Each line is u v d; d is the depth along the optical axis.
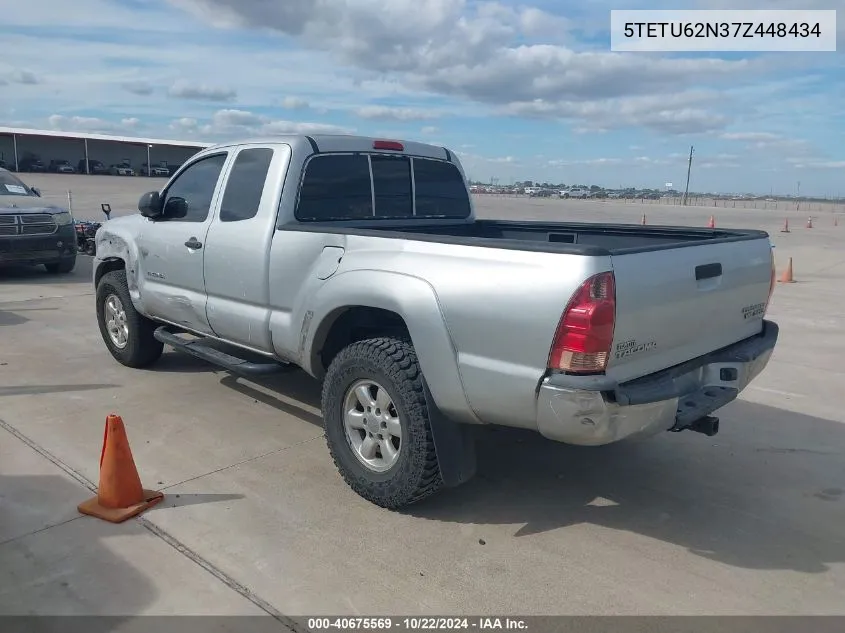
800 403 5.92
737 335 4.09
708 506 4.05
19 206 11.62
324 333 4.18
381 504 3.85
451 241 3.53
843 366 7.12
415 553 3.46
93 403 5.48
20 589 3.07
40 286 11.09
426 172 5.54
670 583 3.26
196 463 4.42
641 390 3.21
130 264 5.94
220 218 4.94
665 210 48.69
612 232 5.32
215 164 5.14
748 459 4.73
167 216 5.52
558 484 4.29
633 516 3.90
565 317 3.06
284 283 4.38
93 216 21.39
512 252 3.27
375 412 3.87
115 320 6.44
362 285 3.79
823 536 3.73
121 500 3.73
